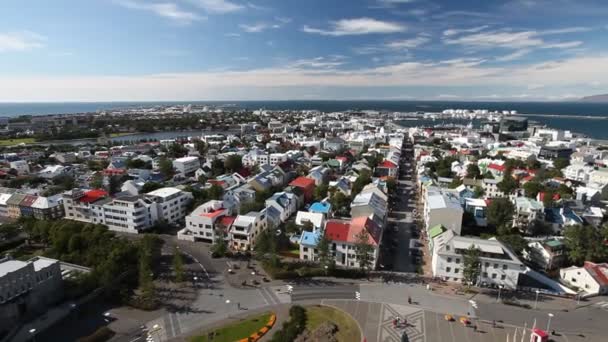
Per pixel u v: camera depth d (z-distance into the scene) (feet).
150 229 455.22
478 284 319.47
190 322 265.13
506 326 262.06
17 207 495.00
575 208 480.23
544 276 334.44
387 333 252.42
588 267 325.62
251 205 456.45
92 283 300.81
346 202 513.45
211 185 574.15
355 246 351.46
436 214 407.85
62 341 244.22
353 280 329.52
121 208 445.78
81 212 472.85
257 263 363.56
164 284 321.32
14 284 261.03
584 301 298.15
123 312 278.46
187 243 415.23
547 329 259.60
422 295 304.09
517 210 452.35
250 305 288.71
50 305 286.46
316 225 426.10
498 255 318.45
